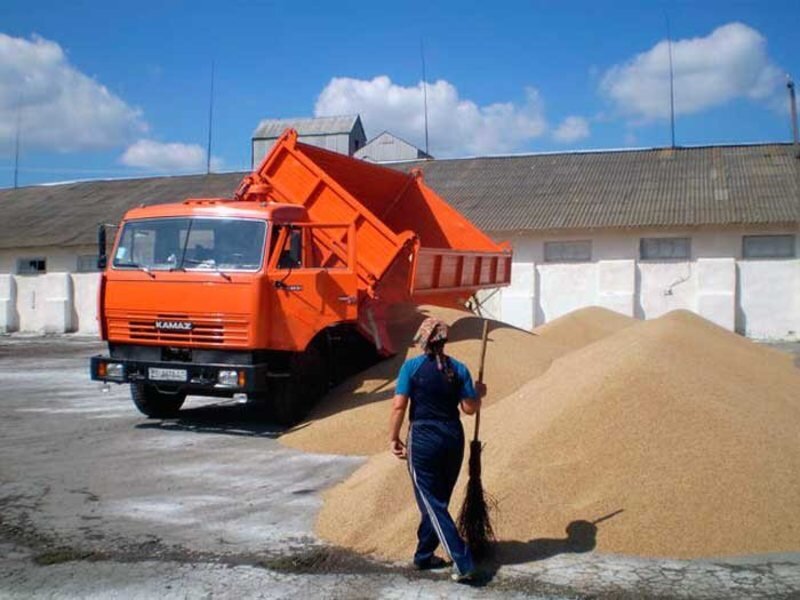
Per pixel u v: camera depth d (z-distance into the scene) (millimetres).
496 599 5258
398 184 16328
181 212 10977
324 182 11859
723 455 6605
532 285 27578
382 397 10867
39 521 7086
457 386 5723
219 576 5762
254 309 10297
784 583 5395
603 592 5309
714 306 25578
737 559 5816
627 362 7719
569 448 6797
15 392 15688
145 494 7930
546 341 14422
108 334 11039
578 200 28406
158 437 10758
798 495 6352
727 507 6195
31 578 5773
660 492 6312
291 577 5727
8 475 8727
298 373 10969
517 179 31469
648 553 5902
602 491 6406
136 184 39594
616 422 6926
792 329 25156
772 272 25344
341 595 5391
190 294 10547
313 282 10578
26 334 33625
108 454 9719
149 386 11609
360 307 11219
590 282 27094
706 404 7195
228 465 9094
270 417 12203
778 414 7809
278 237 10695
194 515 7223
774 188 26734
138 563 6039
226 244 10672
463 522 5883
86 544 6477
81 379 18047
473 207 29125
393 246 11352
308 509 7371
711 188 27578
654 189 28328
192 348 10641
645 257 26672
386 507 6703
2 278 34562
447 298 15195
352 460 9305
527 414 7699
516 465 6734
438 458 5598
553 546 6004
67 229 34375
